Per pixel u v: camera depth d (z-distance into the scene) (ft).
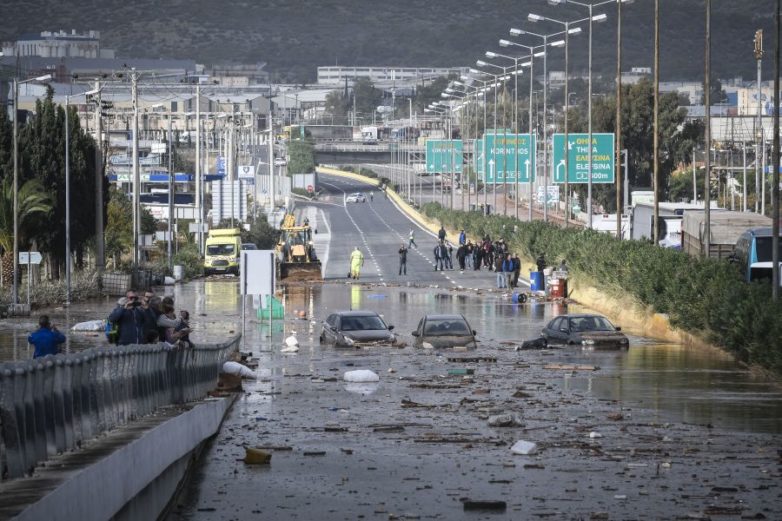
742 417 209.97
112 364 151.43
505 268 632.38
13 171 515.50
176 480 155.53
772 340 271.69
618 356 329.11
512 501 143.33
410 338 387.96
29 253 468.34
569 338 358.02
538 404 228.43
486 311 492.95
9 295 506.07
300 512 138.92
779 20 322.75
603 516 134.62
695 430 195.00
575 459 169.99
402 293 595.06
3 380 105.70
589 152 643.86
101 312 490.08
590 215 646.74
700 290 361.92
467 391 250.98
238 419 212.43
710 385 259.80
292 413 219.41
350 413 218.38
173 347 196.95
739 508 137.90
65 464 115.14
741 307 303.07
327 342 370.53
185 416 163.12
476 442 184.44
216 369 263.49
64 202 589.32
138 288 629.51
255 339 388.57
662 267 423.64
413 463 167.94
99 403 142.41
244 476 160.15
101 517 113.80
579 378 274.77
